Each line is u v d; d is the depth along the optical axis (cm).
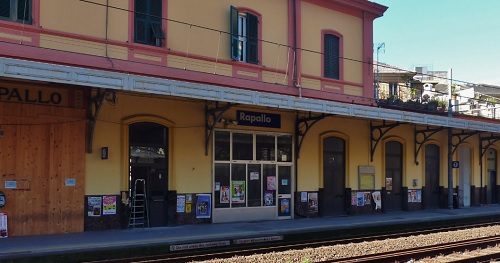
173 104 1636
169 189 1623
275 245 1445
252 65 1817
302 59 1986
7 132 1348
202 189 1691
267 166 1883
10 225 1345
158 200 1609
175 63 1616
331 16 2108
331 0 2083
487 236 1639
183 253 1246
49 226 1400
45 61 1345
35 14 1357
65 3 1409
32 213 1377
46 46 1370
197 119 1694
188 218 1653
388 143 2325
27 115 1374
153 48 1563
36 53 1338
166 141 1636
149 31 1577
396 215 2117
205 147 1706
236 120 1772
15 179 1355
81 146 1459
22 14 1346
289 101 1628
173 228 1557
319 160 2039
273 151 1903
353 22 2197
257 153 1855
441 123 2178
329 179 2086
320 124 2052
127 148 1540
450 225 1988
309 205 1992
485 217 2202
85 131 1464
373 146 2233
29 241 1255
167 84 1342
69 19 1413
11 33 1319
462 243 1413
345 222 1809
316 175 2028
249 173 1828
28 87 1380
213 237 1375
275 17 1916
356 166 2167
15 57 1302
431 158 2531
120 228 1518
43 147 1400
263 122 1856
